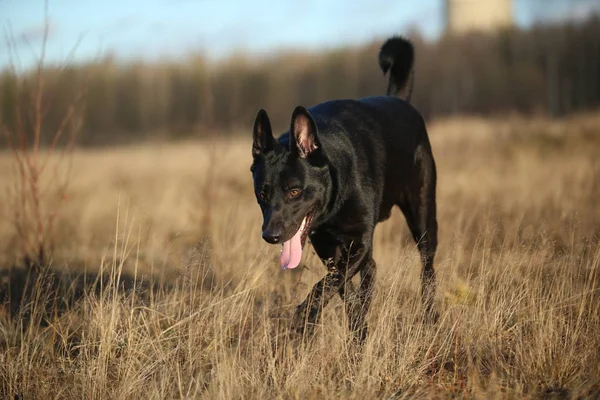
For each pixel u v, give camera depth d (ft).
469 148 53.21
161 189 39.83
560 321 13.70
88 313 15.37
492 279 15.23
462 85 134.41
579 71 132.36
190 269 15.16
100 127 119.34
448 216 24.79
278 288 16.51
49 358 14.07
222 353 13.26
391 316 13.64
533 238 16.89
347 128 15.23
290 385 12.26
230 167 45.50
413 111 17.80
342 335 13.43
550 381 12.50
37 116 20.61
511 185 33.37
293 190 14.15
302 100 127.13
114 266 15.98
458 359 13.57
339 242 15.15
